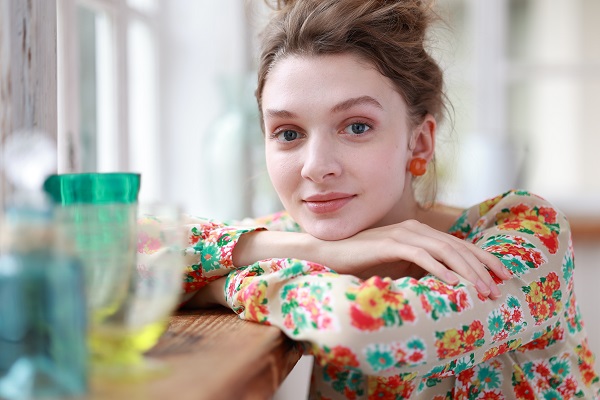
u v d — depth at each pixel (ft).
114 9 5.95
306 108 3.18
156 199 7.57
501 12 9.89
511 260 3.10
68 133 4.86
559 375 3.51
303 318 2.69
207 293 3.30
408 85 3.46
